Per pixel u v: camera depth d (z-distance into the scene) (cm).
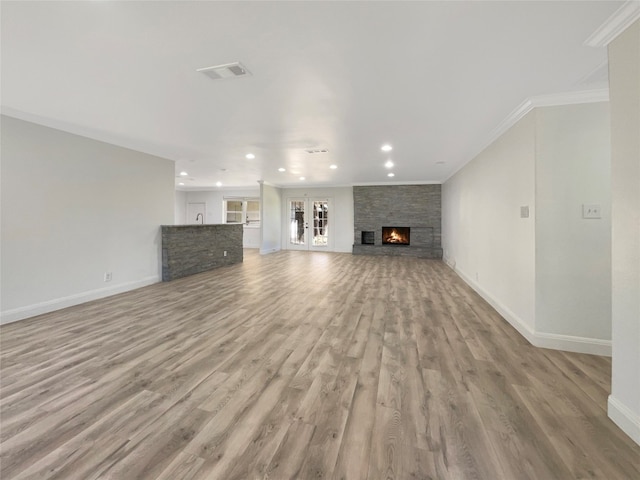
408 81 243
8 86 255
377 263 766
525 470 141
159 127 368
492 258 400
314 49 198
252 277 590
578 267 265
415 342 286
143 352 263
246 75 234
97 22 170
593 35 180
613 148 173
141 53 203
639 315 158
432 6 157
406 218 909
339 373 229
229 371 232
